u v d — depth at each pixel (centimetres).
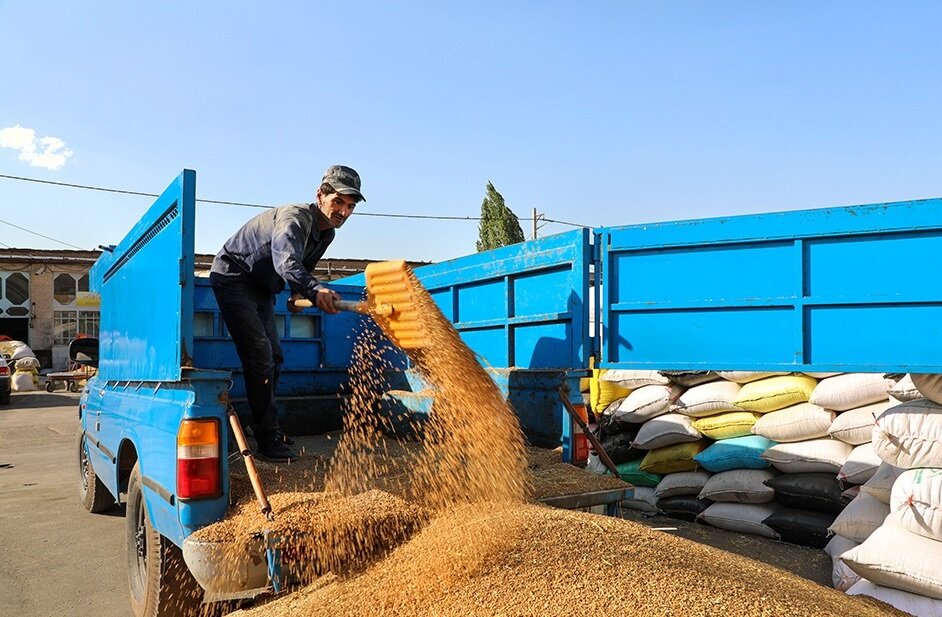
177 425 305
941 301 376
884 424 408
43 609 427
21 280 2912
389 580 274
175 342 320
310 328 593
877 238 394
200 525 297
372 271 325
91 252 3006
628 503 645
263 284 409
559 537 287
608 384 655
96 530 609
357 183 409
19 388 2227
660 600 236
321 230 416
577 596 240
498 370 498
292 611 273
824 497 516
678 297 443
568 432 427
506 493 354
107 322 531
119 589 462
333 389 599
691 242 438
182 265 318
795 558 507
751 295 424
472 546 278
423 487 345
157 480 331
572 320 452
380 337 590
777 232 416
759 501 564
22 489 795
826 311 405
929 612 362
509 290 525
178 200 322
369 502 313
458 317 603
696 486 600
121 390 464
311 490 328
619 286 460
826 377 544
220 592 276
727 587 250
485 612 239
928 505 376
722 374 591
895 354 388
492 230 3597
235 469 360
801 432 536
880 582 388
